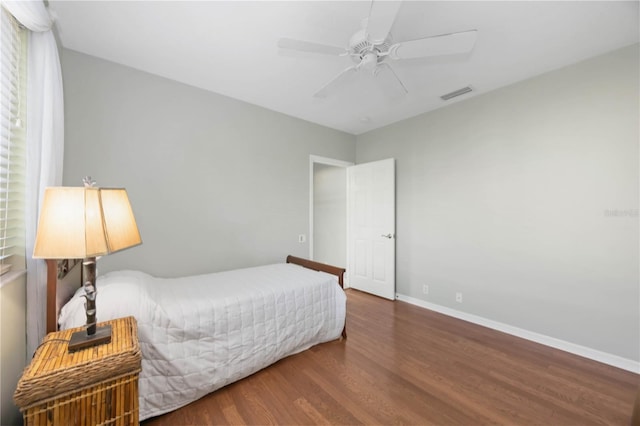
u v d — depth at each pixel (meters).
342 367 2.08
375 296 3.89
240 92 2.83
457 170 3.07
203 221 2.76
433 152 3.31
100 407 1.09
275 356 2.07
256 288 2.15
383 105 3.16
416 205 3.50
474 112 2.92
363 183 4.09
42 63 1.44
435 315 3.15
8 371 1.16
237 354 1.85
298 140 3.58
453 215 3.12
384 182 3.79
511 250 2.65
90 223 1.11
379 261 3.86
